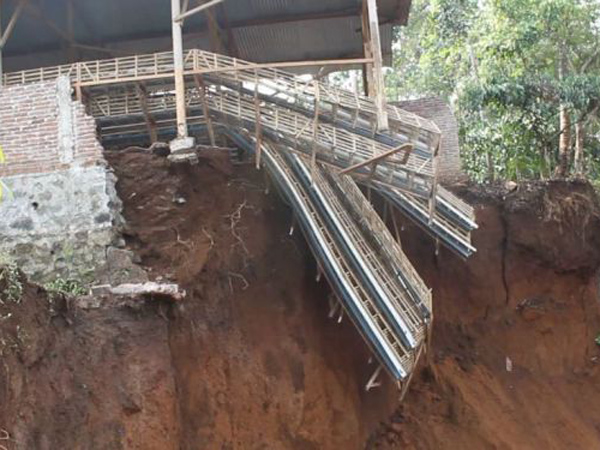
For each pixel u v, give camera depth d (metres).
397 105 18.94
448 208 15.72
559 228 18.47
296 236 14.23
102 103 14.48
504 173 21.61
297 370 13.02
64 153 11.93
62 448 8.24
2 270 7.89
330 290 14.10
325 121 13.50
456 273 18.00
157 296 9.84
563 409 16.91
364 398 14.36
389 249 14.27
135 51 21.14
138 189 12.27
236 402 11.80
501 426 15.94
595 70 22.48
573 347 18.14
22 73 14.09
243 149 14.49
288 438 12.41
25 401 7.88
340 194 14.61
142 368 9.34
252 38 21.14
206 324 11.96
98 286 10.64
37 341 8.24
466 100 20.64
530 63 22.27
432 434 15.14
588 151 22.72
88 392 8.80
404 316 13.22
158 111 14.45
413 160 13.45
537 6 21.22
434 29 26.77
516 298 18.23
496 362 17.41
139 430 8.98
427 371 16.09
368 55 17.38
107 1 18.91
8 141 12.03
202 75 13.71
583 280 18.73
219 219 13.04
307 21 20.14
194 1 18.91
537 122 21.17
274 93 13.66
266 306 13.29
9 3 17.75
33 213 11.65
